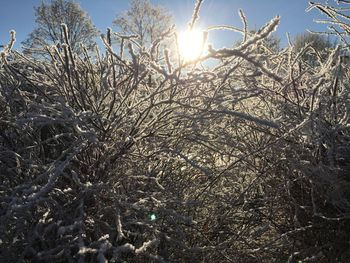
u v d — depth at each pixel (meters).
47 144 2.64
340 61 2.72
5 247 2.13
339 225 2.71
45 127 2.81
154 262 2.42
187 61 2.07
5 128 2.73
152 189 2.58
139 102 2.39
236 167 3.00
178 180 2.86
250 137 3.16
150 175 2.58
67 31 2.37
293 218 2.87
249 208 3.13
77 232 2.15
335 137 2.71
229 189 3.20
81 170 2.46
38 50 3.16
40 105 2.37
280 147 2.77
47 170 2.17
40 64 2.99
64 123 2.41
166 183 2.79
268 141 2.79
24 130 2.55
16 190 2.05
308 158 2.77
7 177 2.51
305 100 2.82
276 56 2.93
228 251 2.84
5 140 2.64
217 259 2.84
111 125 2.49
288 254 2.88
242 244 2.95
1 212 2.16
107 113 2.69
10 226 2.19
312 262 2.72
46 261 2.09
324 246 2.71
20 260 1.97
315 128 2.68
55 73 2.87
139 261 2.43
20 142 2.69
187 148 2.92
